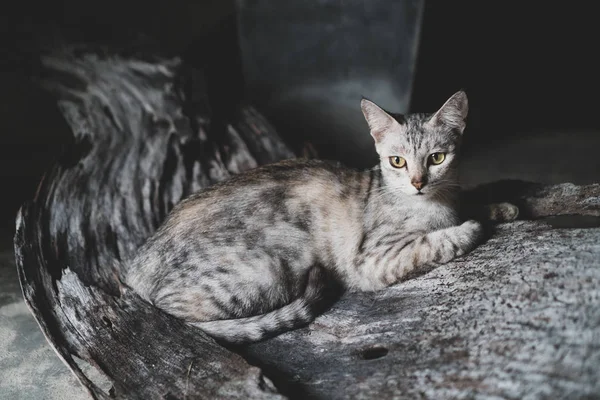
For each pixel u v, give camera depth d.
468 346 0.67
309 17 1.25
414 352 0.69
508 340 0.66
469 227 0.77
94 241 0.90
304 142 1.17
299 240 0.80
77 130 1.08
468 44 1.53
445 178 0.78
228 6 1.75
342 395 0.67
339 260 0.80
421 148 0.77
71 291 0.82
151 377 0.71
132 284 0.81
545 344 0.64
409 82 1.25
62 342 0.76
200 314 0.77
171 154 1.04
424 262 0.77
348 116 1.31
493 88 1.62
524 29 1.61
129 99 1.11
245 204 0.80
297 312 0.75
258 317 0.75
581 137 1.45
